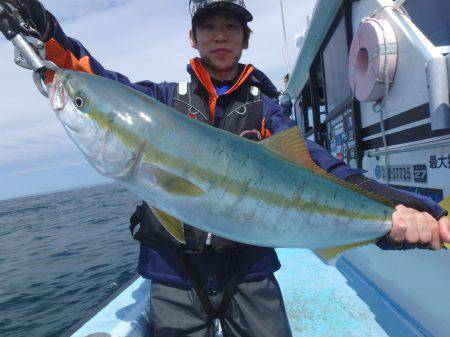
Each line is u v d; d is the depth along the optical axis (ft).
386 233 2.61
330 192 2.60
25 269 19.52
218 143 2.53
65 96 2.64
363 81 5.03
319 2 7.00
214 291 3.16
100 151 2.60
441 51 3.92
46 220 52.19
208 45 3.49
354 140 6.49
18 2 2.69
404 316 4.44
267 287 3.14
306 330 4.39
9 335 10.77
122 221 35.94
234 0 3.39
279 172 2.54
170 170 2.50
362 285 5.47
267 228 2.53
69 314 11.97
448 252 3.52
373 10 5.28
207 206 2.50
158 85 3.59
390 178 5.05
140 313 4.07
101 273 16.39
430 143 3.85
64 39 3.04
